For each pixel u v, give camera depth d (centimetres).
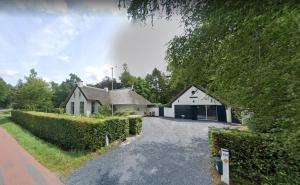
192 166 706
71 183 614
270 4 319
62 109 2930
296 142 320
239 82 422
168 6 458
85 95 2750
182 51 700
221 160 571
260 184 492
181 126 1828
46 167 786
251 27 358
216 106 2358
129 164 755
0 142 1316
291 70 299
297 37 291
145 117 2938
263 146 486
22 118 2091
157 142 1114
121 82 6216
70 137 1038
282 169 441
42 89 2978
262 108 369
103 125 1019
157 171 674
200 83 759
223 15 405
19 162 859
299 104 296
